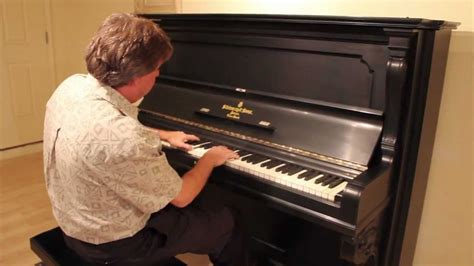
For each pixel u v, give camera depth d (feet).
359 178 3.77
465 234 5.44
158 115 6.02
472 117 5.04
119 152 3.23
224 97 5.48
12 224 8.02
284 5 6.39
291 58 4.92
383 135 4.16
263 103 5.09
